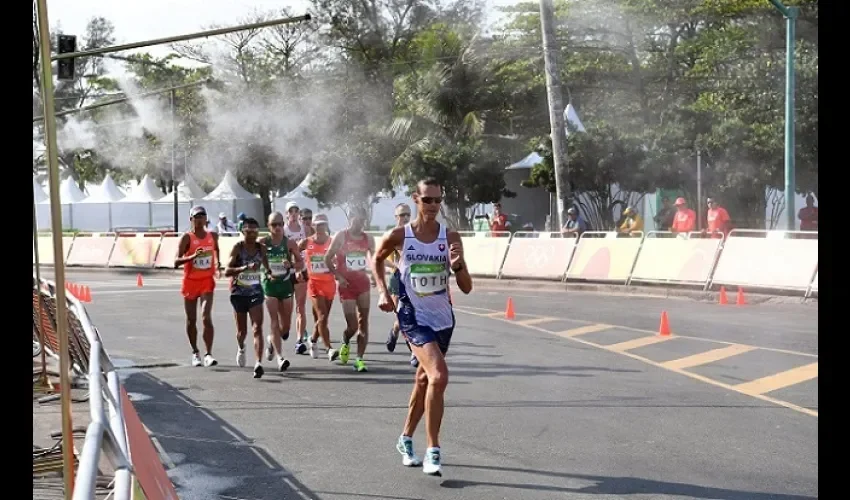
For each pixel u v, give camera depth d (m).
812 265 16.73
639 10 33.91
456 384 9.94
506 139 37.69
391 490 6.16
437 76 37.03
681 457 6.83
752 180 28.19
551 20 23.67
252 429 8.05
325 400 9.31
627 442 7.31
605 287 20.72
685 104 32.91
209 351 11.66
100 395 3.90
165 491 4.88
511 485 6.22
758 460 6.70
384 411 8.74
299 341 12.55
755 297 17.62
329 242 11.77
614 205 31.09
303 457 7.08
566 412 8.46
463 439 7.52
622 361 11.21
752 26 31.92
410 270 6.56
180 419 8.49
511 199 37.09
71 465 3.20
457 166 33.97
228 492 6.18
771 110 28.03
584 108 36.78
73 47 18.25
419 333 6.52
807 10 30.30
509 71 37.50
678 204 21.30
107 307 19.45
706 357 11.32
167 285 25.53
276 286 11.05
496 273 24.11
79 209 43.88
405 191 38.03
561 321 15.38
